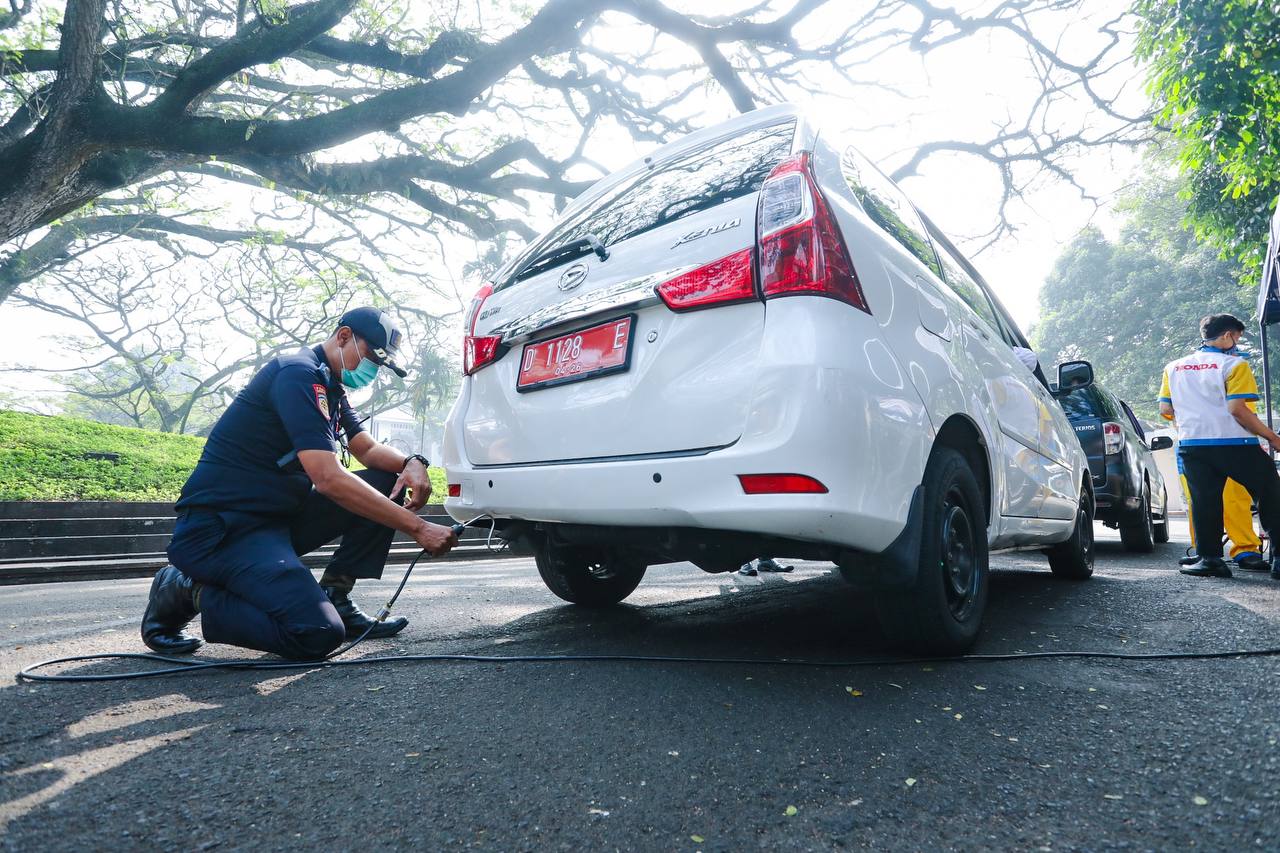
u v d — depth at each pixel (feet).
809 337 6.10
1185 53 25.29
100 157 29.91
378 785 4.33
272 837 3.71
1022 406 10.32
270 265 61.41
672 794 4.23
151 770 4.54
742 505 6.02
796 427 5.90
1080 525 13.32
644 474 6.59
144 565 21.25
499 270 9.82
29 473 28.12
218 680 6.67
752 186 6.97
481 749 4.91
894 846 3.66
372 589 14.06
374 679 6.64
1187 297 104.42
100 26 26.07
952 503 7.68
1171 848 3.60
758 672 6.84
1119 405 24.08
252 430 7.61
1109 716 5.60
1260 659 7.18
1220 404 13.76
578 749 4.91
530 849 3.61
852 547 6.23
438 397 88.79
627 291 7.23
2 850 3.50
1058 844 3.67
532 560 26.32
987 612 10.02
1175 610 10.00
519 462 7.96
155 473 31.94
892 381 6.55
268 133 28.04
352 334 8.26
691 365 6.66
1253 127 25.14
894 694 6.16
